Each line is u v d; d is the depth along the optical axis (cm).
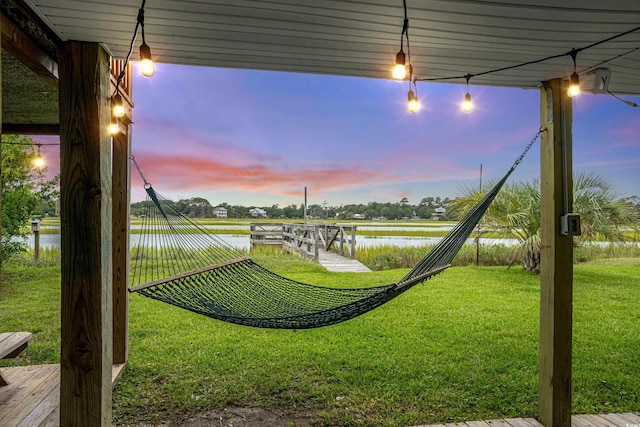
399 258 873
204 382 265
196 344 340
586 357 313
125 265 278
